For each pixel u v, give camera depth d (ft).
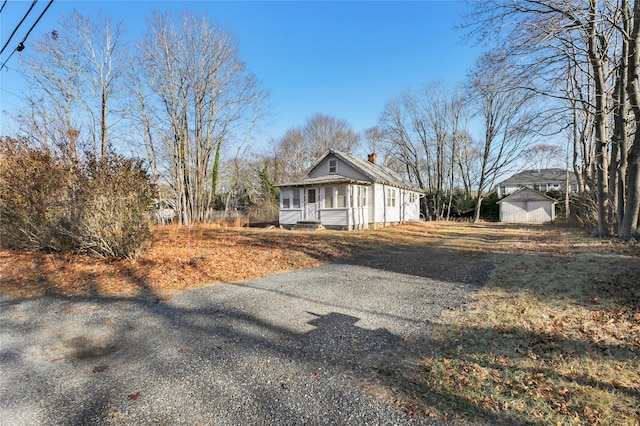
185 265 27.71
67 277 24.11
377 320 15.74
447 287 21.38
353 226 63.26
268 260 31.27
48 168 30.17
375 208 69.62
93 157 27.84
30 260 29.25
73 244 31.40
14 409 9.09
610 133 48.47
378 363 11.46
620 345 11.90
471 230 69.05
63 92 73.10
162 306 18.44
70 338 14.15
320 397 9.45
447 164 128.57
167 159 86.07
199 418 8.61
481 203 121.60
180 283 23.31
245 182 135.64
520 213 109.09
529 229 70.23
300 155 154.30
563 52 37.50
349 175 71.36
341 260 32.83
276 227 71.92
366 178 68.95
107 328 15.25
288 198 70.23
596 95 39.19
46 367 11.55
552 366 10.73
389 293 20.36
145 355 12.44
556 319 14.75
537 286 20.07
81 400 9.50
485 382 9.98
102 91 76.59
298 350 12.66
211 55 85.76
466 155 123.03
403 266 28.94
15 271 25.73
